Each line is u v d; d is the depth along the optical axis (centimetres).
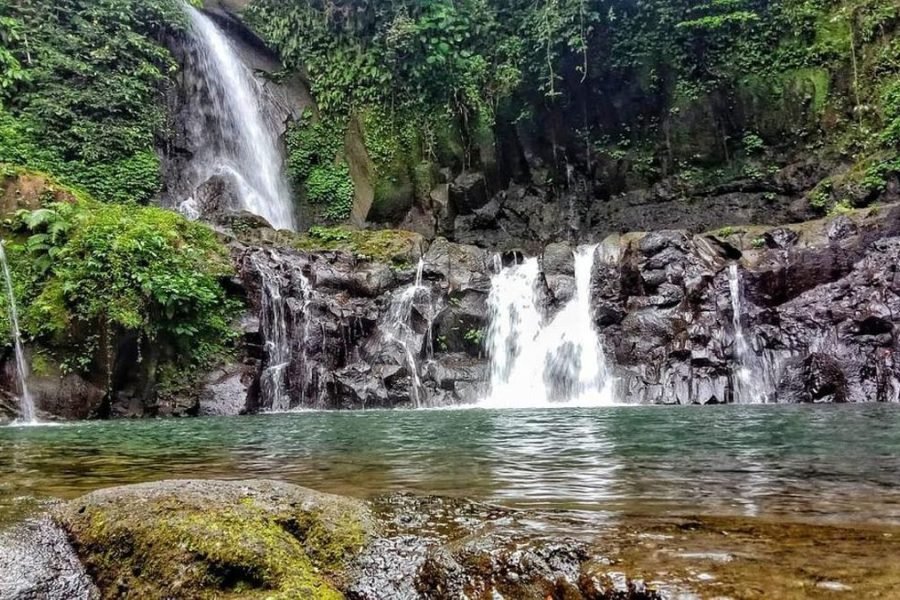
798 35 1484
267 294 1192
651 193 1617
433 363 1229
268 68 1944
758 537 204
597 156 1680
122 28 1571
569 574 185
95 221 1100
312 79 1908
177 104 1662
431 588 197
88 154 1407
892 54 1349
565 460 412
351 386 1160
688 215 1543
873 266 1032
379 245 1380
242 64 1881
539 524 229
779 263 1095
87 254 1052
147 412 1030
